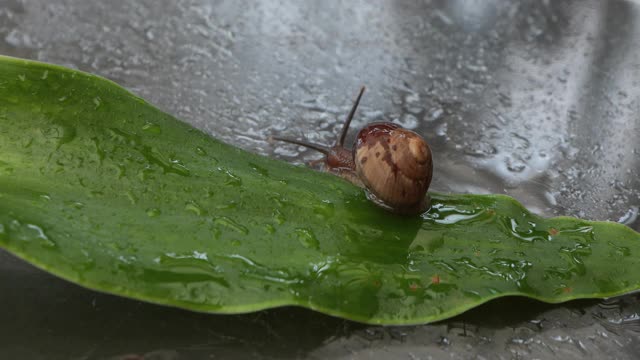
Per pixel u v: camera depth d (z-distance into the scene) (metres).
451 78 0.46
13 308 0.34
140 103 0.36
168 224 0.34
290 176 0.36
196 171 0.35
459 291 0.35
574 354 0.35
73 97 0.35
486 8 0.52
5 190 0.34
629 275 0.36
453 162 0.42
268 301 0.34
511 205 0.37
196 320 0.35
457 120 0.44
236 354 0.34
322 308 0.34
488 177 0.41
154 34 0.46
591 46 0.50
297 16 0.49
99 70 0.44
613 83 0.47
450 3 0.53
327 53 0.47
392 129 0.37
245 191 0.35
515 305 0.36
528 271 0.36
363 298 0.34
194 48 0.46
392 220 0.36
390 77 0.46
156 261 0.34
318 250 0.35
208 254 0.34
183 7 0.48
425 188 0.36
